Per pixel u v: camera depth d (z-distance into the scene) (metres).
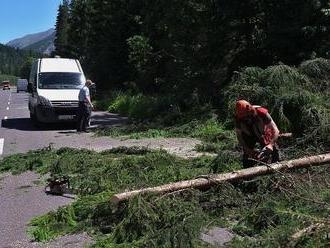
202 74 21.25
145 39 32.38
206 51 21.38
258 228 5.91
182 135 15.54
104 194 7.43
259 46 19.50
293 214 5.43
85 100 18.56
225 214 6.57
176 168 8.93
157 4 26.91
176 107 18.16
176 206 6.16
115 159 10.60
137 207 5.98
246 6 19.48
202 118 16.33
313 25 17.94
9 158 11.78
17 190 8.96
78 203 7.18
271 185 6.89
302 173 7.47
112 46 42.22
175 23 22.83
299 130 11.58
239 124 7.73
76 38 61.34
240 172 7.03
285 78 12.91
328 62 13.86
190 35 22.25
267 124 7.62
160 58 32.03
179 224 5.61
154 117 20.50
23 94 70.75
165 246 5.33
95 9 45.12
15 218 7.24
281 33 18.28
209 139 13.94
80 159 10.54
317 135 10.16
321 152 9.30
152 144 14.05
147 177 8.34
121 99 30.22
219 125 15.48
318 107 11.32
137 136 15.73
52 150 12.45
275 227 5.56
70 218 6.77
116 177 8.51
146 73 33.28
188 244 5.31
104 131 17.17
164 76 32.00
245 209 6.59
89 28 49.62
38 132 18.77
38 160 10.97
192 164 9.68
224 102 16.02
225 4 19.67
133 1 40.12
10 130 19.69
